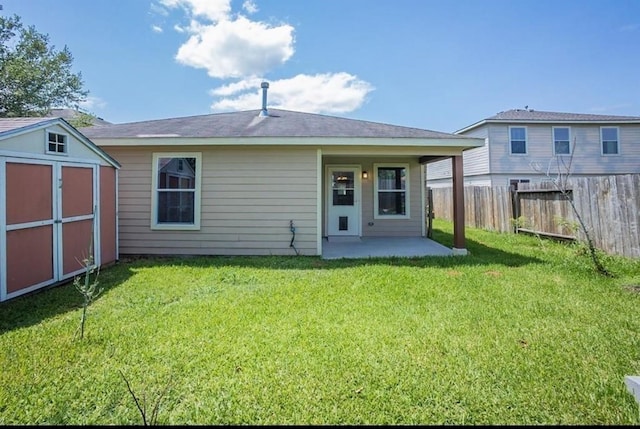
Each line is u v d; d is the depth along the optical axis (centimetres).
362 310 368
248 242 704
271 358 262
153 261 644
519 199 968
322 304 388
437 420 195
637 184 562
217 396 216
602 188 642
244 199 701
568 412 199
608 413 198
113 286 470
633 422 190
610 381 228
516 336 300
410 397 214
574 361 255
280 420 195
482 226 1155
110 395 217
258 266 594
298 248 700
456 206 705
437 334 304
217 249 704
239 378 235
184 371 244
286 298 411
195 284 479
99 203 575
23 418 196
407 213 980
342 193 951
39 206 449
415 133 725
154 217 704
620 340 289
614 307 368
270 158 698
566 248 706
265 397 215
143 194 705
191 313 359
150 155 704
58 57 1616
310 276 519
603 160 1529
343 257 676
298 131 724
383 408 205
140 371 244
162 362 256
